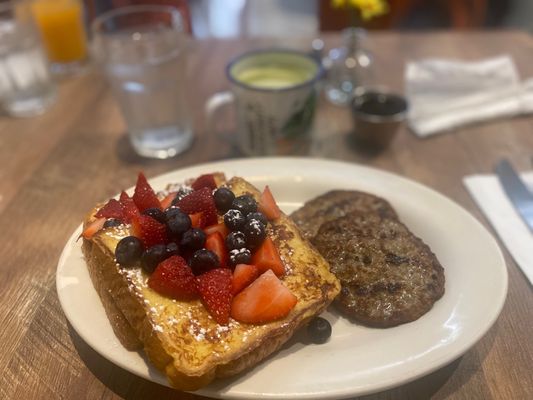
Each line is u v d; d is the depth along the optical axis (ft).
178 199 1.01
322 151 1.48
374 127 1.43
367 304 0.94
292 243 1.00
